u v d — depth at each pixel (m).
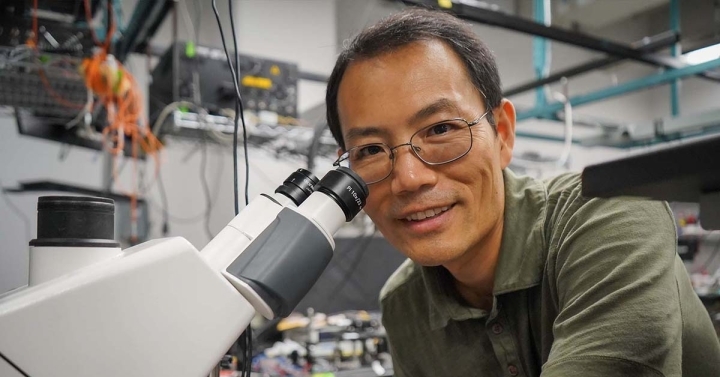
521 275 0.89
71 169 2.99
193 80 2.04
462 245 0.86
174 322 0.45
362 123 0.83
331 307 2.91
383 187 0.85
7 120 2.82
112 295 0.43
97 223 0.51
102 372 0.42
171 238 0.49
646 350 0.60
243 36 3.25
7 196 2.75
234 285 0.50
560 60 4.63
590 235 0.75
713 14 2.23
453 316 1.00
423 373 1.14
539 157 3.41
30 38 1.55
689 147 0.35
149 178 3.25
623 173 0.40
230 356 0.74
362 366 1.96
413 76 0.81
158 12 1.70
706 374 1.00
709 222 0.41
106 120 2.03
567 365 0.61
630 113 5.51
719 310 3.01
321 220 0.57
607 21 3.64
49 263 0.48
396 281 1.18
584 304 0.67
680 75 2.41
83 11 1.67
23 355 0.40
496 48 4.44
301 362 1.98
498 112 0.95
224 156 3.31
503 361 0.93
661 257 0.68
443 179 0.83
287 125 2.24
